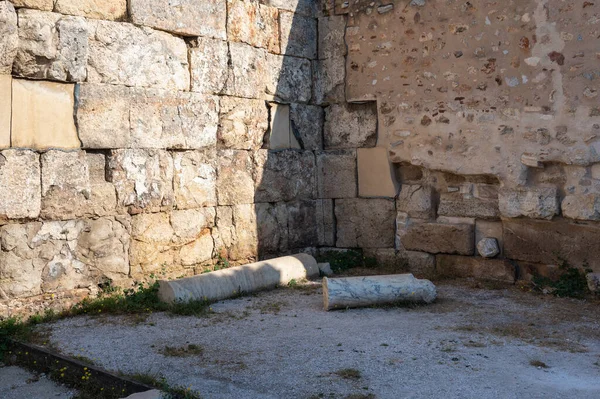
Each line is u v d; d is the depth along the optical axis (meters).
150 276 7.67
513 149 8.22
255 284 7.95
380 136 9.48
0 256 6.39
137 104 7.52
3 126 6.41
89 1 7.07
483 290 8.05
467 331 6.08
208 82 8.37
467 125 8.61
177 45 7.99
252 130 8.99
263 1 9.22
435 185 9.13
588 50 7.61
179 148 8.01
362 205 9.72
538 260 8.12
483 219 8.68
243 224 8.88
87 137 7.06
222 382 4.74
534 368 5.04
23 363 5.60
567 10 7.74
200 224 8.30
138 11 7.51
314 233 10.01
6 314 6.39
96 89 7.12
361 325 6.32
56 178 6.80
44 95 6.73
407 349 5.50
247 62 8.88
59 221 6.86
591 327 6.28
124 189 7.42
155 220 7.77
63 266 6.89
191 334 6.07
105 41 7.20
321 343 5.70
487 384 4.66
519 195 8.19
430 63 8.92
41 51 6.61
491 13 8.36
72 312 6.80
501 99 8.31
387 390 4.55
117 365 5.16
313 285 8.35
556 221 7.98
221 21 8.52
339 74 9.84
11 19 6.35
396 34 9.25
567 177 7.89
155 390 4.38
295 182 9.68
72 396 4.84
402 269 9.31
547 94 7.94
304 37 9.83
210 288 7.43
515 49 8.17
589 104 7.62
